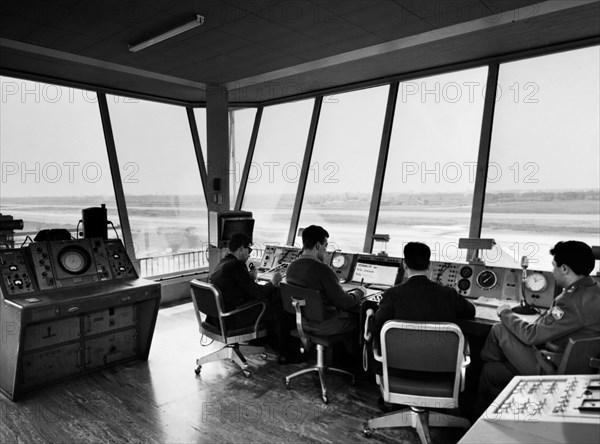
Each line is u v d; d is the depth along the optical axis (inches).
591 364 69.1
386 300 92.7
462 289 120.6
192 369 135.0
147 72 184.1
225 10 123.2
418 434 94.8
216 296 121.0
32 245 124.7
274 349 154.4
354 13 125.6
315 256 121.2
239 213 195.5
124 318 137.5
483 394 94.3
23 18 126.2
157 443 93.7
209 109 207.9
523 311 102.4
